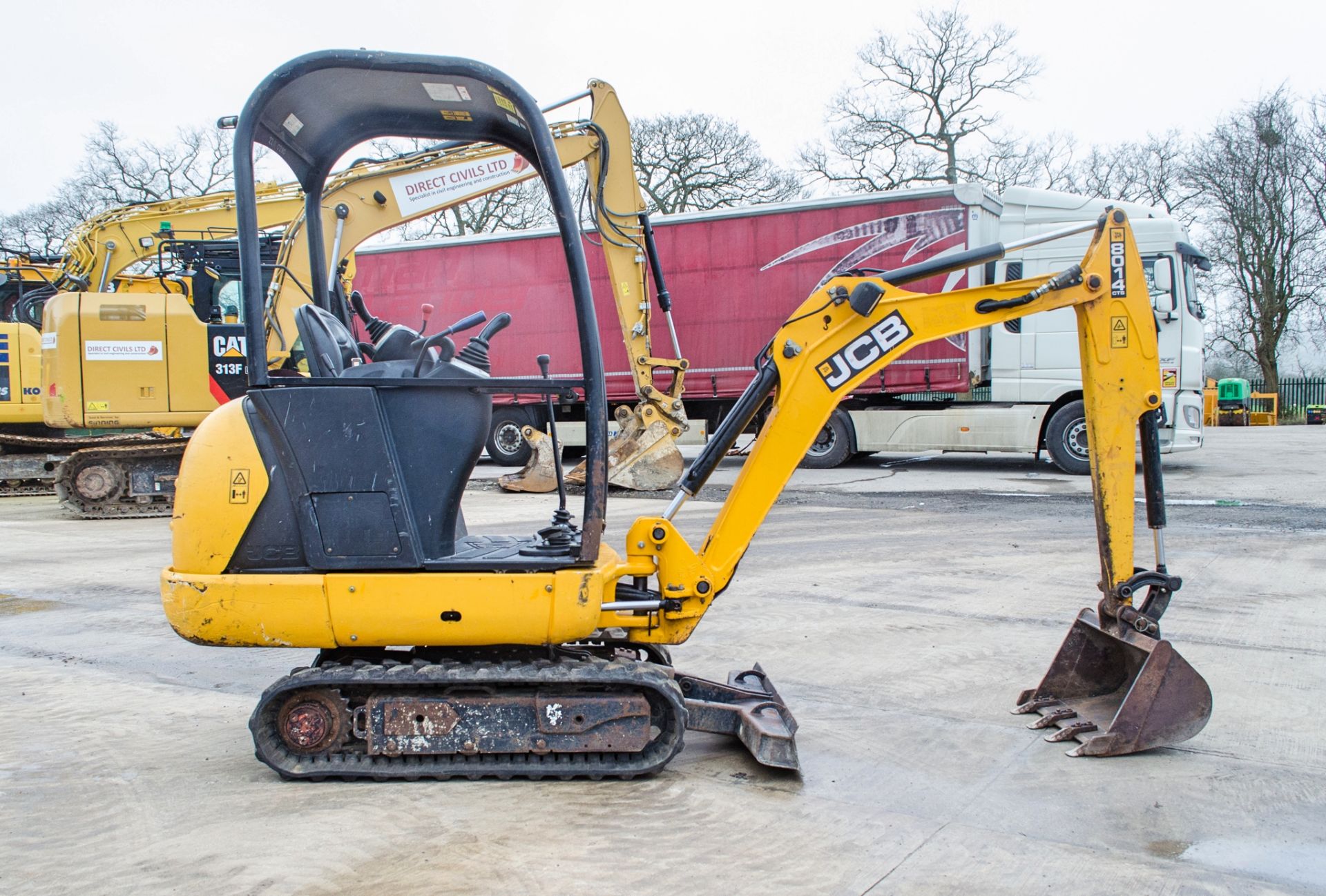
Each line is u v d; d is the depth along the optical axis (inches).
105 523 430.0
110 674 197.3
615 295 456.8
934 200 546.9
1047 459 640.4
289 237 382.0
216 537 133.6
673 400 468.8
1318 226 1325.0
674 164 1304.1
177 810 128.9
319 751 137.3
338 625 132.4
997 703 173.2
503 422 661.9
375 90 142.7
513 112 143.3
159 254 485.1
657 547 149.4
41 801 132.7
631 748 134.3
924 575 283.3
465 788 134.4
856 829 122.5
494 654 142.6
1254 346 1457.9
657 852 115.9
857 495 463.5
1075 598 253.1
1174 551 311.3
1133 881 109.8
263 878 110.0
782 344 152.1
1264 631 218.2
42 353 444.8
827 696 177.8
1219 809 129.1
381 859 113.9
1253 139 1334.9
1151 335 156.2
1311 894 107.1
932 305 153.6
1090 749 147.4
